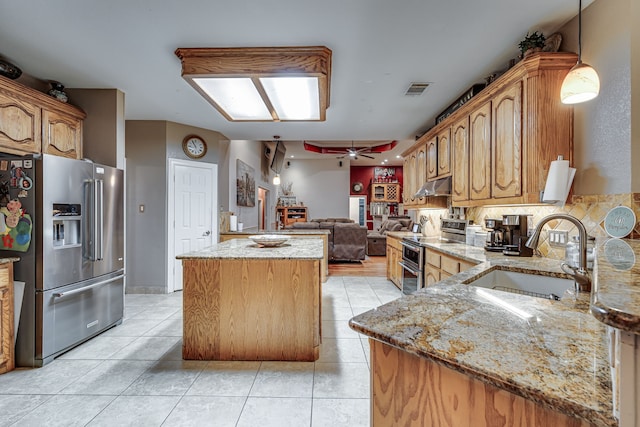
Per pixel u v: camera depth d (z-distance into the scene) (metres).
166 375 2.18
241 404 1.86
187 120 4.20
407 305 1.05
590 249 1.69
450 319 0.91
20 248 2.32
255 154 7.47
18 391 2.00
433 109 3.64
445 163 3.49
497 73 2.65
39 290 2.32
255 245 3.07
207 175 4.65
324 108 2.90
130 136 4.21
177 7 1.89
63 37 2.23
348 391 1.99
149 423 1.70
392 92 3.16
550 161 2.04
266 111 3.03
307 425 1.69
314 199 10.54
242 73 2.32
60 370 2.25
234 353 2.38
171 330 2.99
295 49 2.31
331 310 3.60
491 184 2.52
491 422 0.67
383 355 0.85
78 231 2.65
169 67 2.68
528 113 2.10
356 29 2.11
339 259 6.86
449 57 2.49
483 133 2.64
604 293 0.57
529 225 2.50
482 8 1.91
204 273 2.39
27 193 2.33
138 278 4.26
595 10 1.88
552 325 0.87
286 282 2.37
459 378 0.72
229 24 2.06
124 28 2.11
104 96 3.12
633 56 1.69
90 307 2.73
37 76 2.84
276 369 2.26
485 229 3.14
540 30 2.14
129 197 4.23
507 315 0.95
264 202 8.95
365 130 4.55
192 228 4.52
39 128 2.64
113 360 2.39
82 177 2.63
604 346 0.74
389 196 11.21
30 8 1.90
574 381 0.59
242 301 2.38
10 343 2.25
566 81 1.71
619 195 1.75
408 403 0.81
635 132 1.68
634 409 0.46
